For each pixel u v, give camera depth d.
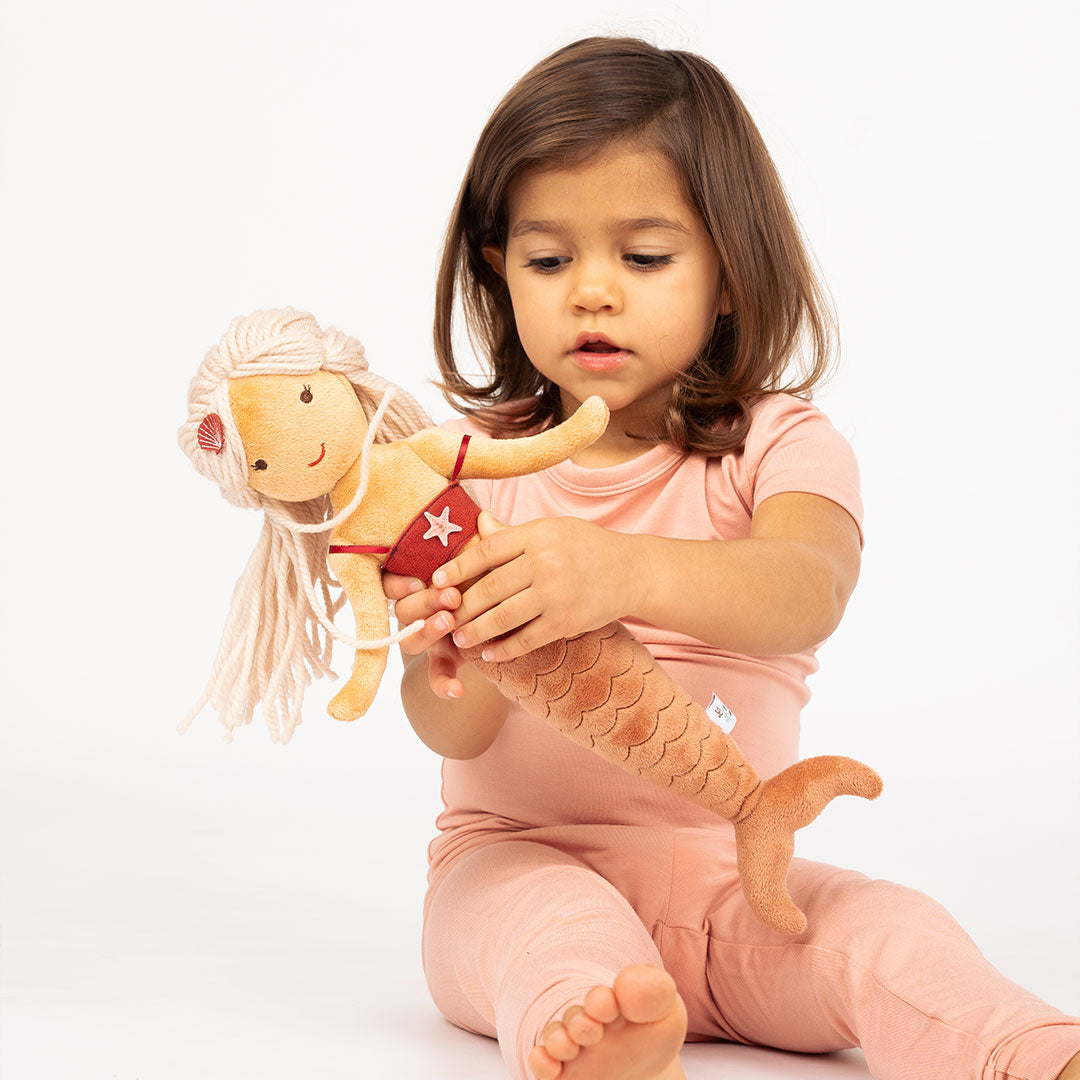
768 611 1.25
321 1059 1.30
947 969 1.18
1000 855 2.29
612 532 1.21
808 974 1.25
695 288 1.50
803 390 1.68
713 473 1.53
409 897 1.98
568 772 1.45
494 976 1.22
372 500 1.18
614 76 1.49
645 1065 0.96
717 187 1.50
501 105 1.56
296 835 2.40
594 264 1.47
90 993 1.51
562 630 1.16
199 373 1.17
